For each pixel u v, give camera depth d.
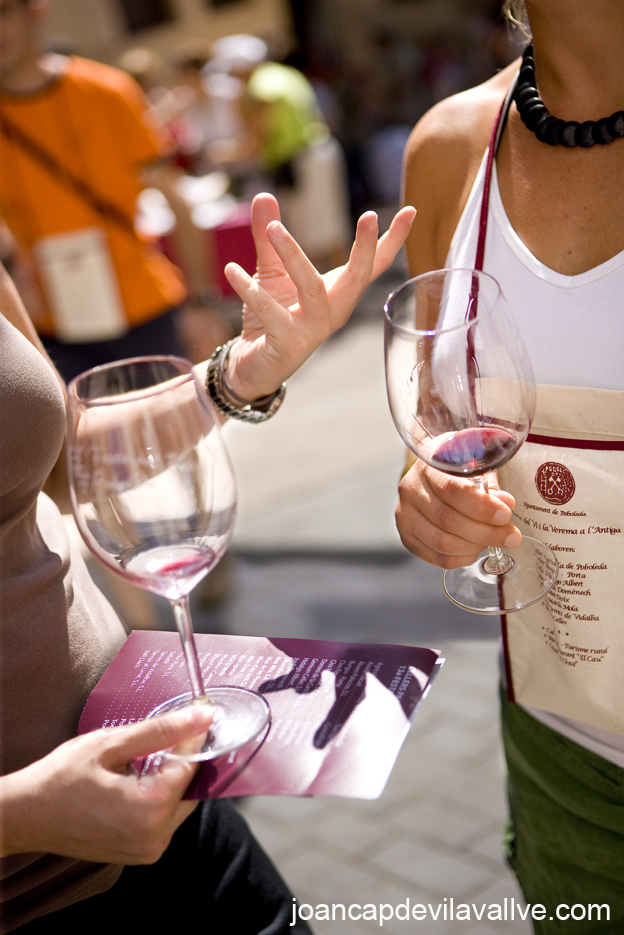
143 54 8.62
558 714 1.27
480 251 1.28
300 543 4.10
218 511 0.91
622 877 1.28
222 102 8.12
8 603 1.06
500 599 1.18
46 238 3.03
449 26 15.28
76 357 3.14
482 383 1.06
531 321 1.21
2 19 2.75
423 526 1.17
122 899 1.19
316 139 7.96
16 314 1.28
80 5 11.66
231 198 6.86
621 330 1.15
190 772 0.86
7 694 1.05
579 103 1.21
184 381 0.93
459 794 2.59
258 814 2.65
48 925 1.11
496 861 2.35
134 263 3.12
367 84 12.28
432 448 1.09
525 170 1.26
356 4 14.19
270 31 12.28
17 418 1.06
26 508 1.09
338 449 5.11
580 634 1.18
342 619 3.45
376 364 6.46
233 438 5.55
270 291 1.20
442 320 1.22
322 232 7.97
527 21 1.35
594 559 1.14
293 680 1.01
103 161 2.99
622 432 1.09
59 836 0.84
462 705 2.92
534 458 1.14
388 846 2.45
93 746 0.86
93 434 0.89
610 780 1.26
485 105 1.38
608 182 1.18
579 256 1.20
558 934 1.41
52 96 2.90
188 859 1.28
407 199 1.48
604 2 1.12
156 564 0.89
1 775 1.04
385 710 0.93
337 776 0.86
